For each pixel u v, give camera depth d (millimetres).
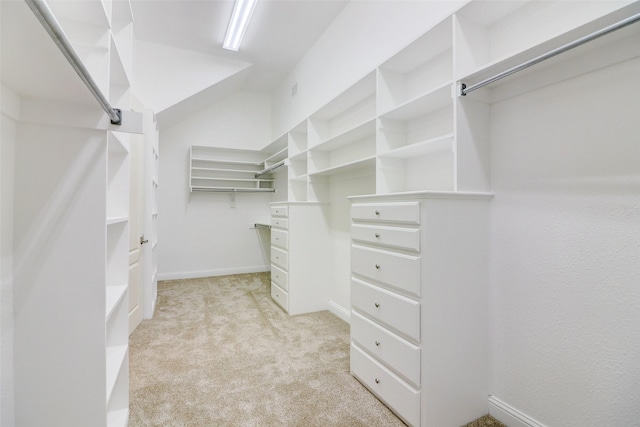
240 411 1629
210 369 2057
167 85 3760
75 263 1085
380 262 1688
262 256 5328
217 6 3018
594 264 1201
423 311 1420
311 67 3797
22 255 1034
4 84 930
